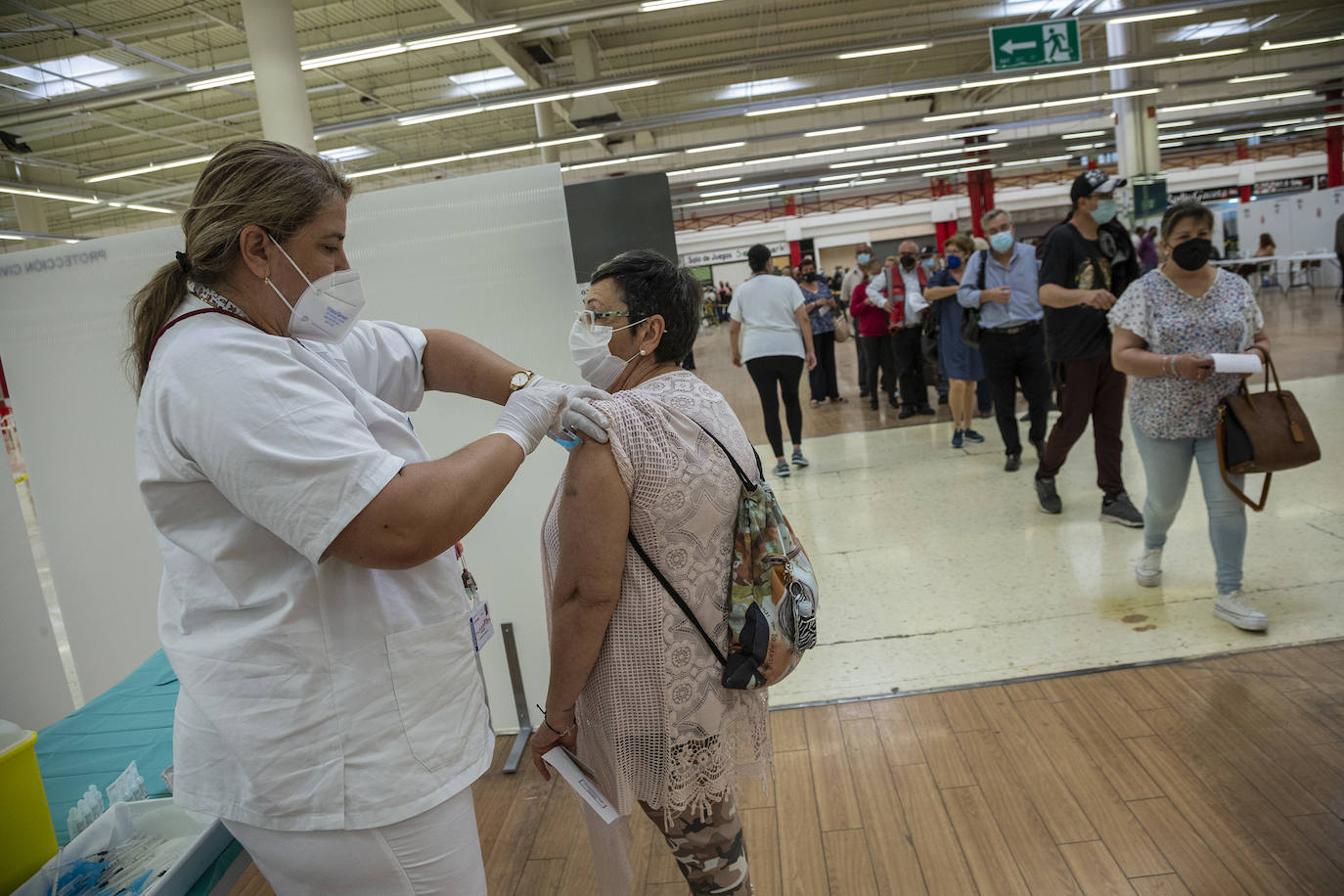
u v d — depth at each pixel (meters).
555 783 2.44
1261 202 17.47
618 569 1.22
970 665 2.80
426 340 1.38
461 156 14.41
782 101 13.34
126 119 13.23
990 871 1.88
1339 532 3.49
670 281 1.35
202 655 1.03
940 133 18.38
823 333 8.40
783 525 1.35
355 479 0.90
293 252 1.01
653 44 13.61
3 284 2.60
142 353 1.06
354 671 1.00
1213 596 3.09
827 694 2.73
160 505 0.99
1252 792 2.03
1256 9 15.62
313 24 10.59
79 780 1.58
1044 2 13.08
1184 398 2.80
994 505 4.48
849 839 2.04
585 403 1.18
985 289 4.80
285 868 1.06
